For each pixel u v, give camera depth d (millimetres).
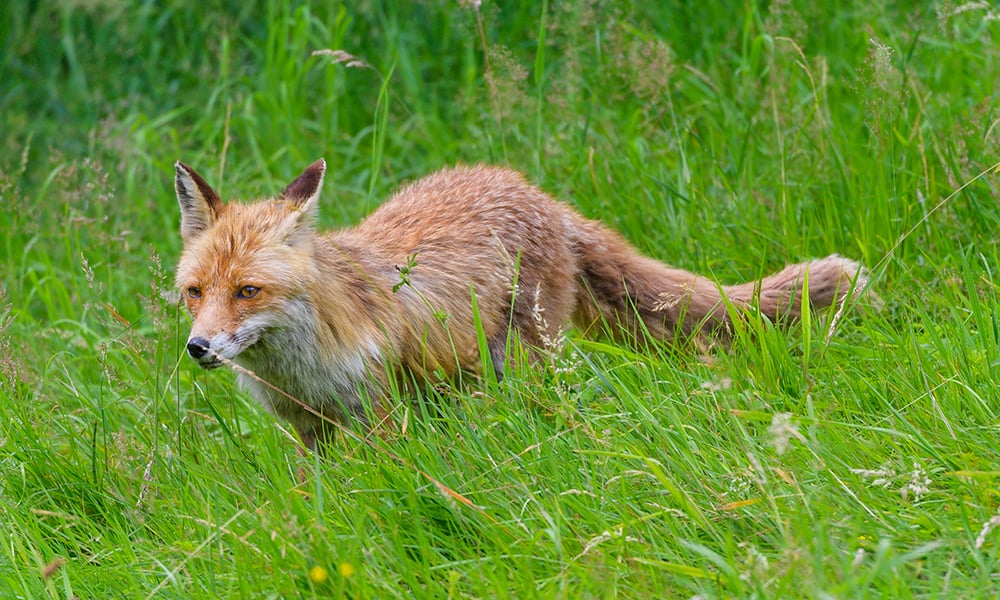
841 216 12180
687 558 7176
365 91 17547
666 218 12914
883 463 7645
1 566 8281
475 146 14938
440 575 7500
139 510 8891
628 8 16312
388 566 7484
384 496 8133
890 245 11250
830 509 7293
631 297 11305
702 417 8680
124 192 16594
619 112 15172
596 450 8258
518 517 7754
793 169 12867
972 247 11078
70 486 9289
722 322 10758
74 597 7812
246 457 9516
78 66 18250
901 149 12438
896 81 12078
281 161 16375
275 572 7168
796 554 6594
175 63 18516
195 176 9867
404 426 8820
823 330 9852
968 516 7156
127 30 18656
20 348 12438
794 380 9156
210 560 7676
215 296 9242
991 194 11414
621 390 8984
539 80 13812
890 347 9336
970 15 15133
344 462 8859
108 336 13211
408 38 17594
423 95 17094
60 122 18156
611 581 6824
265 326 9312
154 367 11328
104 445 9609
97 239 14672
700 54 16250
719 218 12680
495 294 10664
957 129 12219
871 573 6234
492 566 7254
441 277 10414
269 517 7719
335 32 17094
